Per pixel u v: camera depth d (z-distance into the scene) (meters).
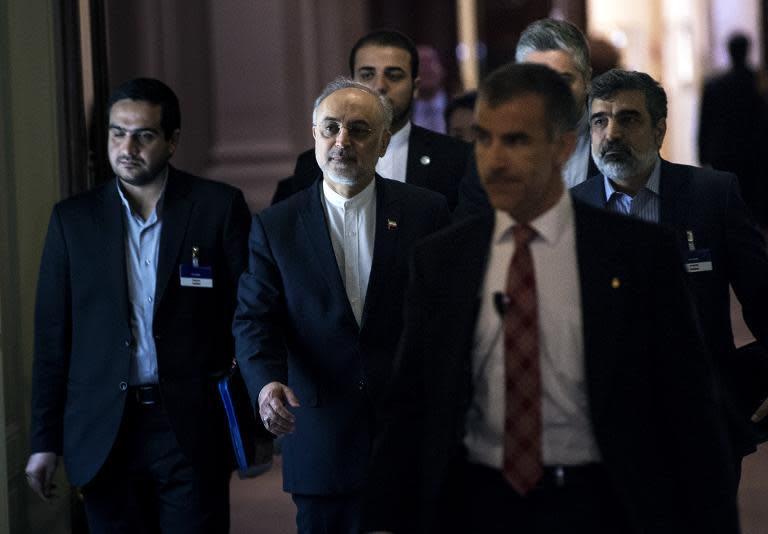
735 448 12.98
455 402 9.34
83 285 13.75
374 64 16.69
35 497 16.55
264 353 12.89
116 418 13.53
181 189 14.04
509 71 9.23
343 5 31.78
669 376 9.43
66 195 17.27
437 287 9.54
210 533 13.78
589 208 9.56
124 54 29.02
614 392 9.30
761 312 13.36
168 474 13.66
